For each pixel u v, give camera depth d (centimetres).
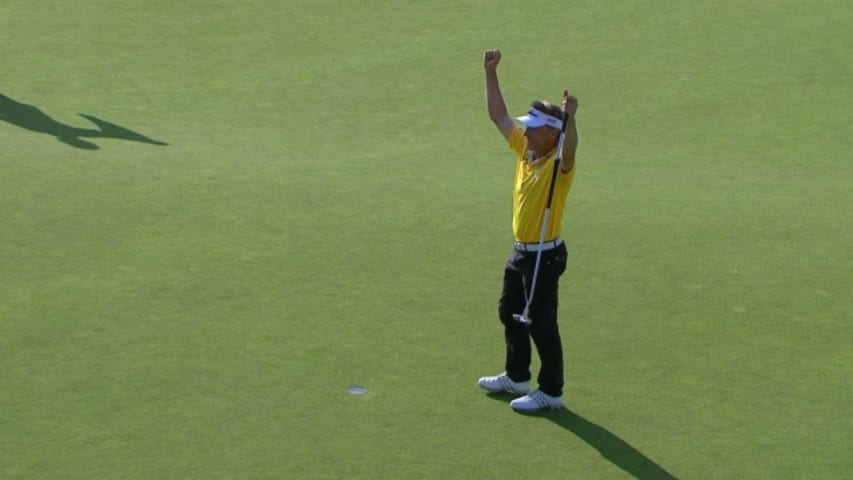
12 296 3747
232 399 3097
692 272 4112
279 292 3844
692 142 5991
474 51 7294
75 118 6084
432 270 4084
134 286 3862
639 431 2980
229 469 2747
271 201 4803
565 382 3244
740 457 2858
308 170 5312
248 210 4675
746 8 7906
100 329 3512
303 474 2734
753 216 4756
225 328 3544
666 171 5494
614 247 4356
